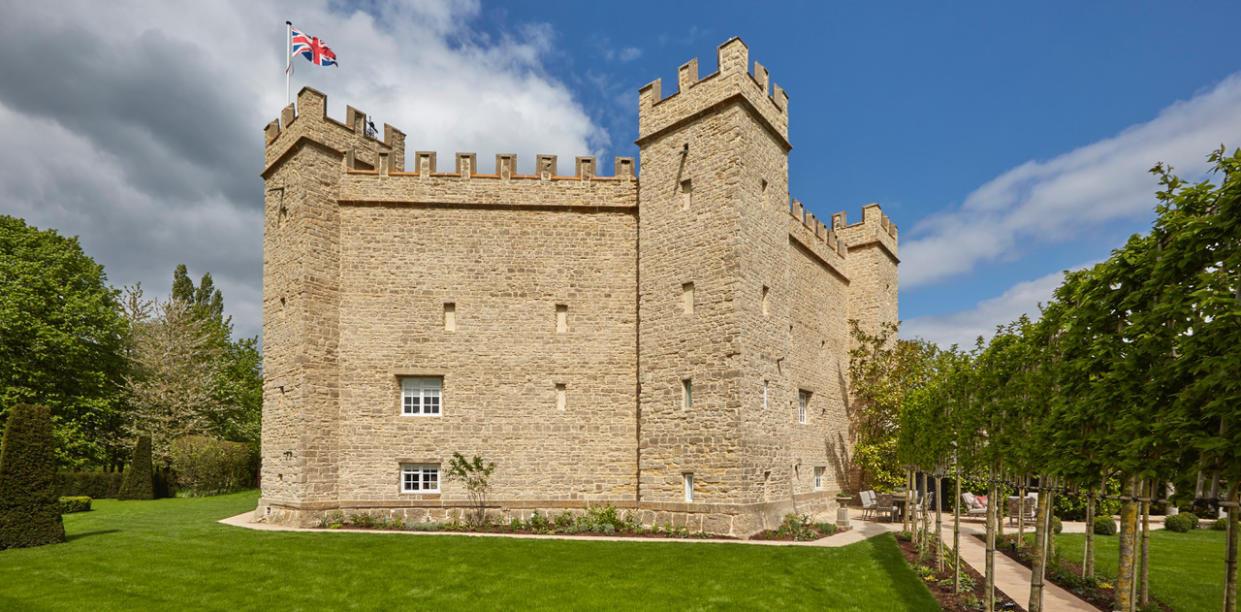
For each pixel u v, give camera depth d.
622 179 21.69
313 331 19.64
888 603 10.62
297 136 20.16
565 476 20.30
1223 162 5.46
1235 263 5.09
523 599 10.89
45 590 11.55
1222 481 5.49
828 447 26.41
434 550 14.74
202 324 38.88
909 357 26.11
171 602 10.86
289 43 22.31
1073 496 8.70
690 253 19.69
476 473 19.98
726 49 19.59
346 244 20.62
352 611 10.34
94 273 33.94
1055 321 8.46
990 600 9.84
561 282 21.19
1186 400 5.46
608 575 12.47
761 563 13.53
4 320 27.81
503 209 21.30
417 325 20.56
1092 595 11.06
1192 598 11.16
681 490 18.84
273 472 20.14
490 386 20.53
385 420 20.06
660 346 19.91
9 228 30.98
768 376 19.92
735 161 19.09
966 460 11.36
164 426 34.00
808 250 25.50
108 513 23.34
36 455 15.98
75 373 31.55
